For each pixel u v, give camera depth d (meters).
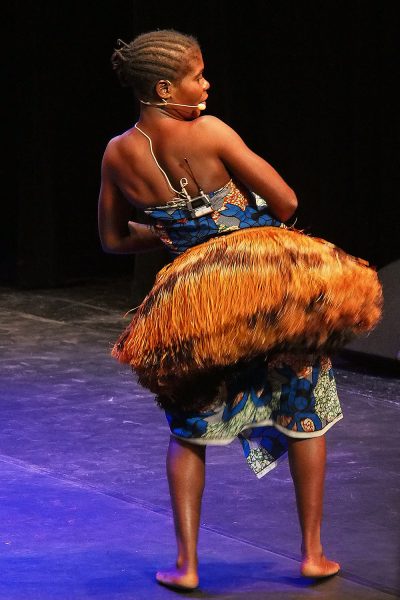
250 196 4.20
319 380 4.28
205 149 4.11
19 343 9.02
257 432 4.49
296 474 4.36
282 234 4.14
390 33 9.59
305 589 4.35
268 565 4.60
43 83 11.66
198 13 10.02
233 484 5.61
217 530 4.98
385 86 9.71
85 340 9.12
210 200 4.15
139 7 10.15
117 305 10.69
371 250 10.11
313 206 10.07
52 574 4.52
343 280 4.09
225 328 4.04
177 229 4.22
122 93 12.59
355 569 4.54
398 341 7.68
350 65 9.86
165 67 4.12
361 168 9.92
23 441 6.41
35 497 5.45
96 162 12.66
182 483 4.34
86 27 12.21
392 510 5.22
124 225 4.55
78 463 6.00
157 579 4.42
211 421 4.26
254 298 4.04
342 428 6.59
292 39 9.86
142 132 4.21
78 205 12.62
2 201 14.01
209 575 4.50
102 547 4.80
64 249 12.53
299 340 4.10
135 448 6.26
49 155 11.67
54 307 10.59
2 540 4.88
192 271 4.10
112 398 7.34
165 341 4.11
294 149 10.03
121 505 5.33
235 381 4.23
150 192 4.23
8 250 13.75
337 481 5.64
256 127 10.38
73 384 7.71
